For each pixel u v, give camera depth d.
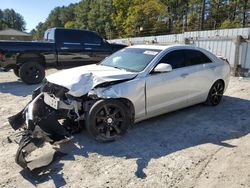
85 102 4.71
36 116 4.48
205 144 4.76
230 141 4.89
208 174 3.79
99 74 4.88
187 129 5.46
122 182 3.61
